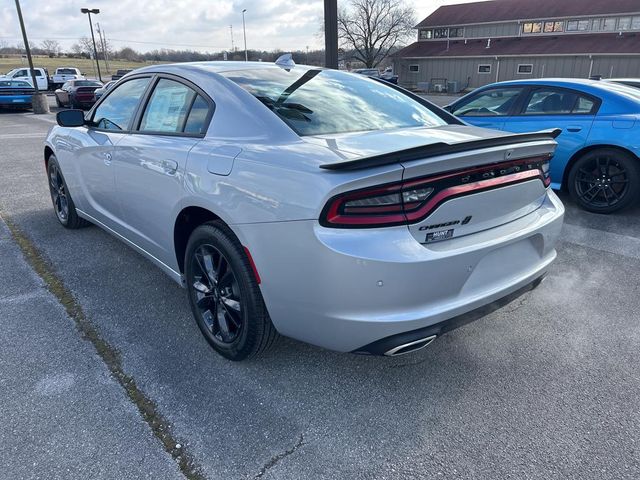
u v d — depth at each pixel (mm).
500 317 3145
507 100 5996
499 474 1938
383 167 1930
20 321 3062
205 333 2756
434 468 1969
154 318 3121
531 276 2471
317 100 2818
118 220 3590
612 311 3209
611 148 5121
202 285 2742
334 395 2402
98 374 2541
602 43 35094
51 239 4551
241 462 1995
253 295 2357
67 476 1913
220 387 2451
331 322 2088
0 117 18531
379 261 1931
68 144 4168
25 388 2420
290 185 2074
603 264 3982
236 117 2602
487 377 2539
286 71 3162
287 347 2799
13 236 4637
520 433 2150
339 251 1945
